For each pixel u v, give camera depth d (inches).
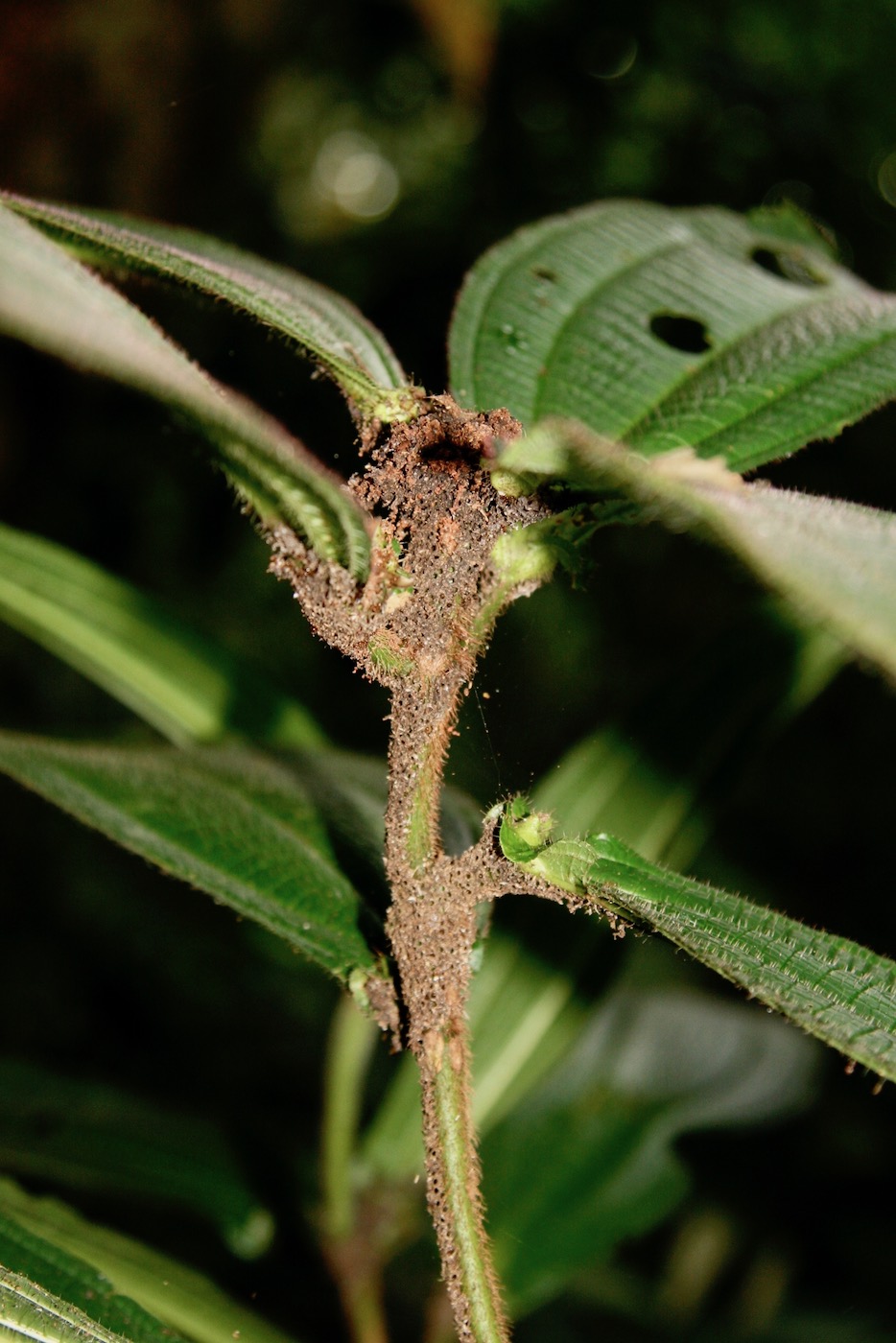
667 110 71.2
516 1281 21.4
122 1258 17.6
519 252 16.6
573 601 70.7
